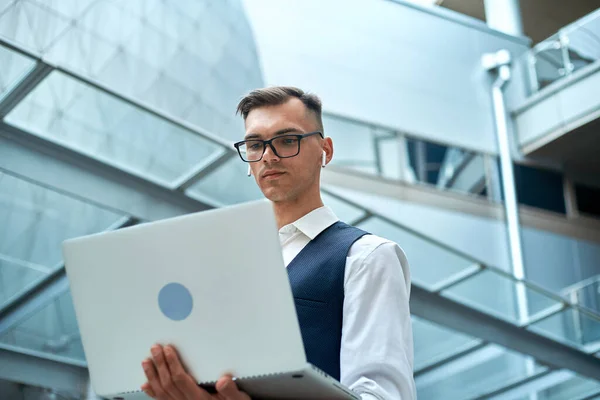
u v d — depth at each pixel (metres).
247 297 0.99
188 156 4.44
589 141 7.85
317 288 1.28
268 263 0.98
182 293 1.03
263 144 1.39
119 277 1.07
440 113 7.57
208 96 6.00
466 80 7.82
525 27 8.93
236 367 1.00
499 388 5.98
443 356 5.82
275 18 7.27
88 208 5.16
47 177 4.26
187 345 1.03
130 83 5.48
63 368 5.24
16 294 5.08
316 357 1.23
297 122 1.39
